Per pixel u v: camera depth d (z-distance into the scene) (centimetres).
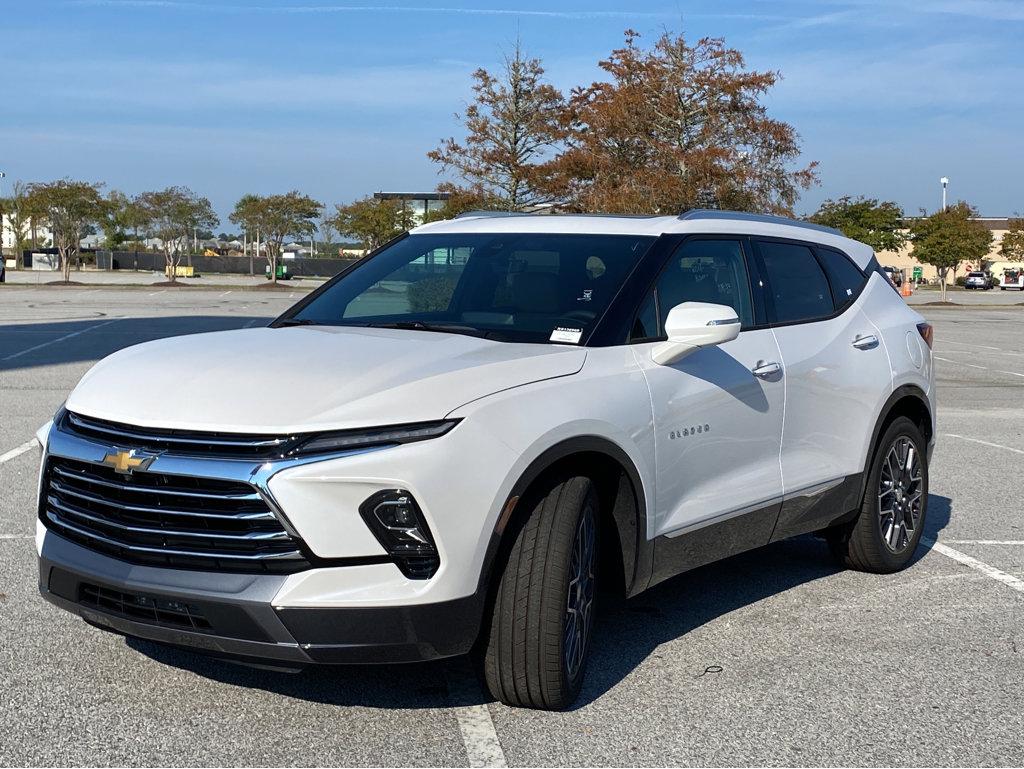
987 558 610
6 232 8519
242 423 336
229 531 336
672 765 345
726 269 491
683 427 430
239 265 8019
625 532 408
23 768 331
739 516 464
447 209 3316
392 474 333
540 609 360
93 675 406
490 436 350
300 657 333
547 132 3162
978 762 353
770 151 2986
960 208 5712
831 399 523
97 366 408
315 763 339
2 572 531
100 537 355
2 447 861
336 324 460
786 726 377
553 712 382
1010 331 3039
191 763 337
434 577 338
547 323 427
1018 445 1001
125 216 5762
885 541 567
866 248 610
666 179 2912
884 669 434
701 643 460
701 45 3030
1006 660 446
